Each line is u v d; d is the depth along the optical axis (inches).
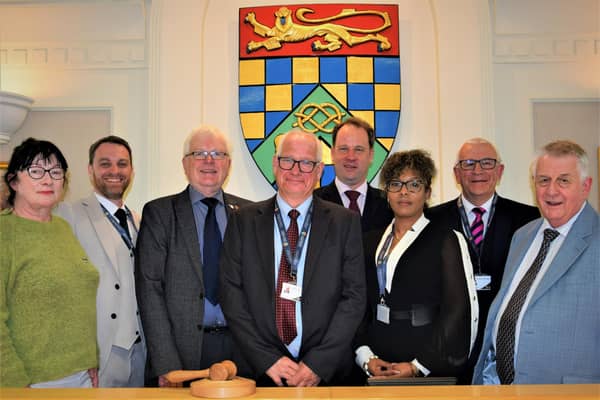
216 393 54.4
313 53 163.9
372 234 105.3
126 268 108.4
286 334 90.4
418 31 167.9
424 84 166.4
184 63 165.5
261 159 162.1
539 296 82.6
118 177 113.5
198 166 105.8
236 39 168.4
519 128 164.9
